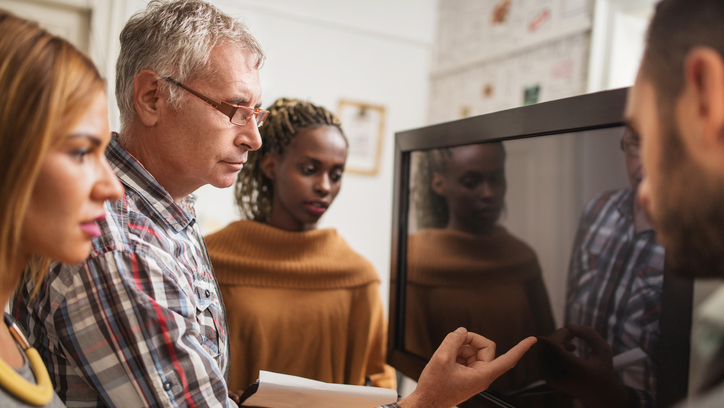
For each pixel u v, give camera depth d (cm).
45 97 43
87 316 61
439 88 324
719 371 41
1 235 43
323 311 116
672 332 49
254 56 77
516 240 72
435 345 91
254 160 121
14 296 71
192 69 71
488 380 67
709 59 31
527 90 257
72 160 46
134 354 61
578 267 63
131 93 74
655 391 53
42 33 46
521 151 71
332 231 130
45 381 51
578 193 62
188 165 76
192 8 74
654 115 35
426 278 94
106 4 252
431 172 91
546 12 246
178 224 76
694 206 33
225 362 80
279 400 78
